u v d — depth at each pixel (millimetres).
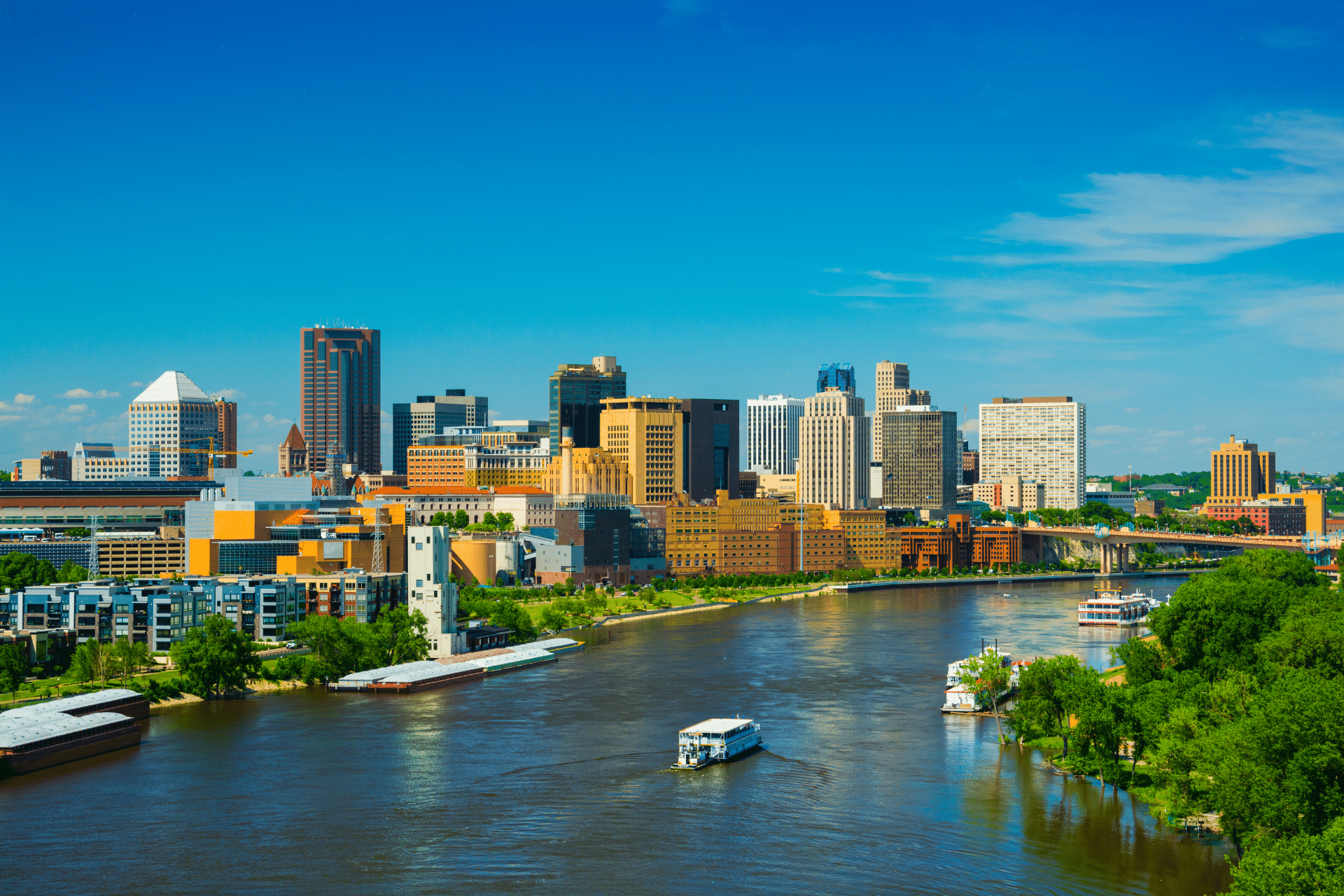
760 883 195625
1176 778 192500
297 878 199500
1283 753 170250
